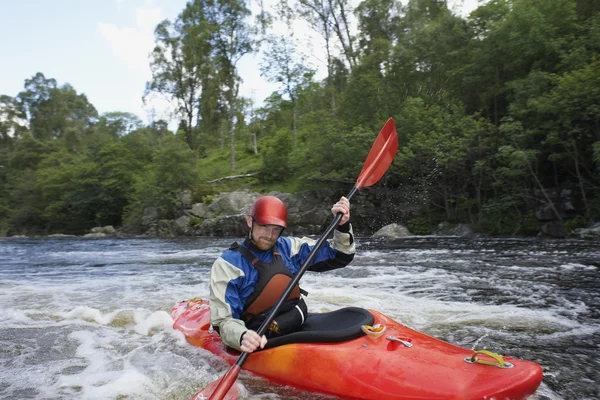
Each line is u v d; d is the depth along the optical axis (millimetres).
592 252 9500
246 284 2773
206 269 8852
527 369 2186
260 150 35062
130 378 2906
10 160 48469
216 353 3205
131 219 28453
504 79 18016
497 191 17125
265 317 2789
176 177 26672
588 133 14039
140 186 28203
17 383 2896
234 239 19688
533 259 8555
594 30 14719
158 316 4418
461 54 19891
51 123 63969
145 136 36219
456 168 17094
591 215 14281
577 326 3969
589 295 5230
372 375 2369
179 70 38469
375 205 19938
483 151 16328
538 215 15117
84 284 7004
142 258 11469
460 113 18281
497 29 16922
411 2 28000
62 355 3469
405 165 18016
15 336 4004
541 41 15328
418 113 18844
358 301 5082
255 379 2793
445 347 2537
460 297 5242
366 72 22609
